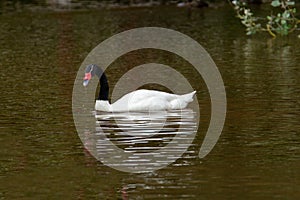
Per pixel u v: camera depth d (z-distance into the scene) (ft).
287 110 84.64
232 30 161.99
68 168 65.36
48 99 93.71
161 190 59.31
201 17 186.19
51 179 62.44
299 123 78.69
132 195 58.29
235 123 79.46
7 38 154.20
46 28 168.96
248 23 129.39
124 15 191.11
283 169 63.57
